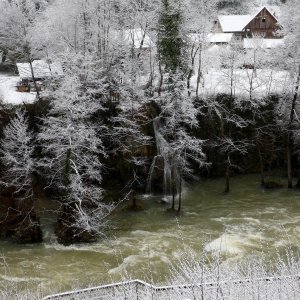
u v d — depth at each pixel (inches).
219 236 1182.3
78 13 1565.0
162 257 1077.8
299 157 1633.9
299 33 1456.7
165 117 1406.3
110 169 1459.2
